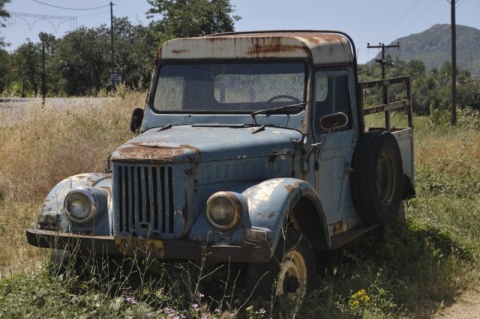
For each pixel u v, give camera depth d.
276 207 5.85
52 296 5.93
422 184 12.24
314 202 6.41
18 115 14.30
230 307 5.88
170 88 7.29
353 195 7.60
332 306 6.32
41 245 6.27
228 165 6.20
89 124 14.18
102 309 5.78
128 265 6.73
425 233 8.98
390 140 7.94
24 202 10.52
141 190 5.95
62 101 16.62
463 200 11.23
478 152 14.88
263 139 6.50
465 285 7.62
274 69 7.02
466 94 57.41
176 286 6.20
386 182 8.04
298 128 6.82
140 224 5.96
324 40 7.30
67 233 6.23
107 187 6.50
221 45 7.18
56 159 11.50
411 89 9.42
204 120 7.05
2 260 7.89
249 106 7.01
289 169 6.67
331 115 6.86
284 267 6.08
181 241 5.84
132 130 7.53
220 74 7.16
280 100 6.94
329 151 7.14
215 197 5.80
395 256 8.00
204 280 6.37
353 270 7.37
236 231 5.77
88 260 6.29
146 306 5.89
